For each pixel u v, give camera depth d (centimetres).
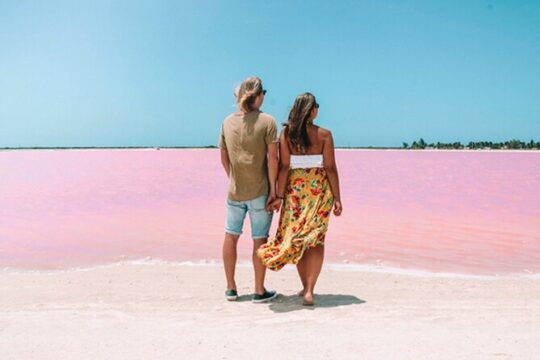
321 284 536
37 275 579
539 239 820
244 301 464
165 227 941
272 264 420
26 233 879
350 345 327
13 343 334
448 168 3092
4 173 2747
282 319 397
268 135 444
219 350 320
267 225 465
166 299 470
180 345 330
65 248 752
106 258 691
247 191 455
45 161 4691
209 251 735
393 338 340
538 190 1642
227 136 460
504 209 1184
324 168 450
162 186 1833
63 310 424
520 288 515
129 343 334
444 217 1060
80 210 1180
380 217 1066
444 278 570
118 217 1071
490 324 374
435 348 319
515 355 305
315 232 430
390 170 2886
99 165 3766
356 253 720
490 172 2670
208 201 1358
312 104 438
